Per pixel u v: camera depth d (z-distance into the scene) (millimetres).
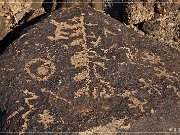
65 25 3193
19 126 2613
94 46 3064
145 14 3312
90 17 3246
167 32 3287
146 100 2754
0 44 3334
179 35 3268
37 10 3451
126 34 3188
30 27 3182
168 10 3309
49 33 3135
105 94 2775
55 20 3219
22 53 3018
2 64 2977
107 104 2719
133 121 2629
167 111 2711
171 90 2832
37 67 2934
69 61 2965
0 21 3365
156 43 3182
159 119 2666
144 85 2848
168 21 3295
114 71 2916
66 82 2840
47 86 2820
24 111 2684
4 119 2676
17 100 2750
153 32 3285
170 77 2932
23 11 3490
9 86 2838
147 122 2645
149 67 2979
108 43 3092
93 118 2631
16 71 2920
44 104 2719
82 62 2963
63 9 3305
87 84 2830
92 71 2908
